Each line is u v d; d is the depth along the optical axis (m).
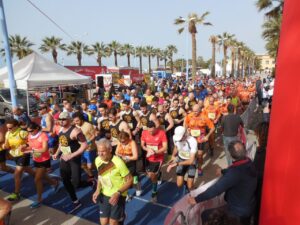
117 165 3.70
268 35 25.66
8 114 16.67
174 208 3.69
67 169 5.10
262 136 3.61
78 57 56.25
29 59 12.04
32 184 6.59
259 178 3.13
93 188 6.20
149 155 5.44
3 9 9.10
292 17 1.78
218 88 16.69
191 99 10.00
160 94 11.74
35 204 5.42
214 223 2.29
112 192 3.76
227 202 3.21
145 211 5.23
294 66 1.72
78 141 5.03
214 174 7.00
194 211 3.39
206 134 7.25
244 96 14.11
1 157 6.50
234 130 6.41
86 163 6.21
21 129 5.62
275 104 1.88
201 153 6.79
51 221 4.95
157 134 5.37
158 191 6.05
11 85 9.58
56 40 51.41
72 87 21.72
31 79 10.62
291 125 1.73
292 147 1.73
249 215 3.06
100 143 3.67
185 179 5.83
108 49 66.19
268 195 1.94
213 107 8.78
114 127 6.13
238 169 3.09
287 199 1.76
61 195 5.96
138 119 7.33
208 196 3.14
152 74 49.38
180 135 4.99
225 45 55.19
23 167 5.70
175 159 5.35
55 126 7.45
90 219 5.00
